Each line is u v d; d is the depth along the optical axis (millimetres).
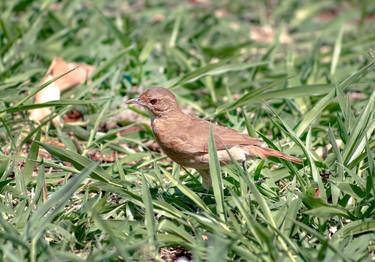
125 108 13102
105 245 8609
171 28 18531
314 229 9172
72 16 18359
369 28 20172
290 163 10266
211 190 10734
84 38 17453
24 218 8984
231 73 15898
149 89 11156
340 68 15992
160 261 8344
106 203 9672
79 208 9672
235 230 8641
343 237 8797
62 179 10648
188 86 14891
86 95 13523
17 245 8328
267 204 9383
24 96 13070
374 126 10516
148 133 12922
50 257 8102
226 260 8188
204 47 16875
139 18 19781
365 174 10344
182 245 8711
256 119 12859
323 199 9359
